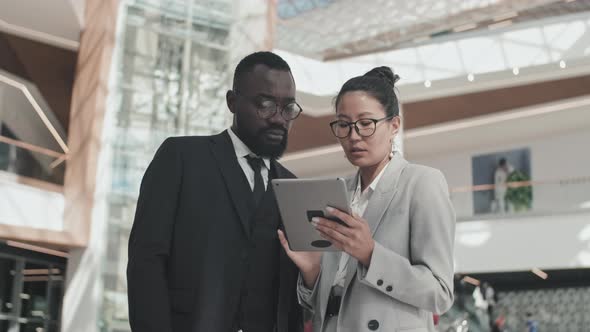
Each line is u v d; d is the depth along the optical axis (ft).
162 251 9.88
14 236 44.68
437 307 8.99
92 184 48.01
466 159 80.69
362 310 9.14
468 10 60.75
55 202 47.55
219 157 10.63
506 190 71.00
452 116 74.84
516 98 70.64
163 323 9.45
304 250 9.42
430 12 62.08
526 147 76.38
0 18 52.70
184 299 9.88
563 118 72.13
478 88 65.36
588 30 59.93
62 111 71.61
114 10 49.93
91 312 46.57
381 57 67.77
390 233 9.37
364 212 9.59
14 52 60.34
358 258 8.84
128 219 47.98
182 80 48.32
